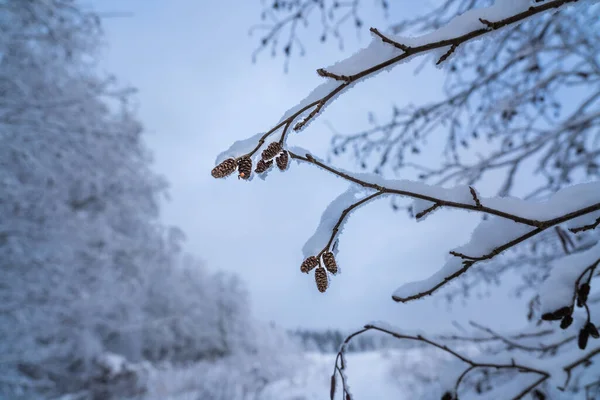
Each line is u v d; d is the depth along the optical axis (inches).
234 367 660.1
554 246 130.8
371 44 40.2
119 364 533.3
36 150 270.5
